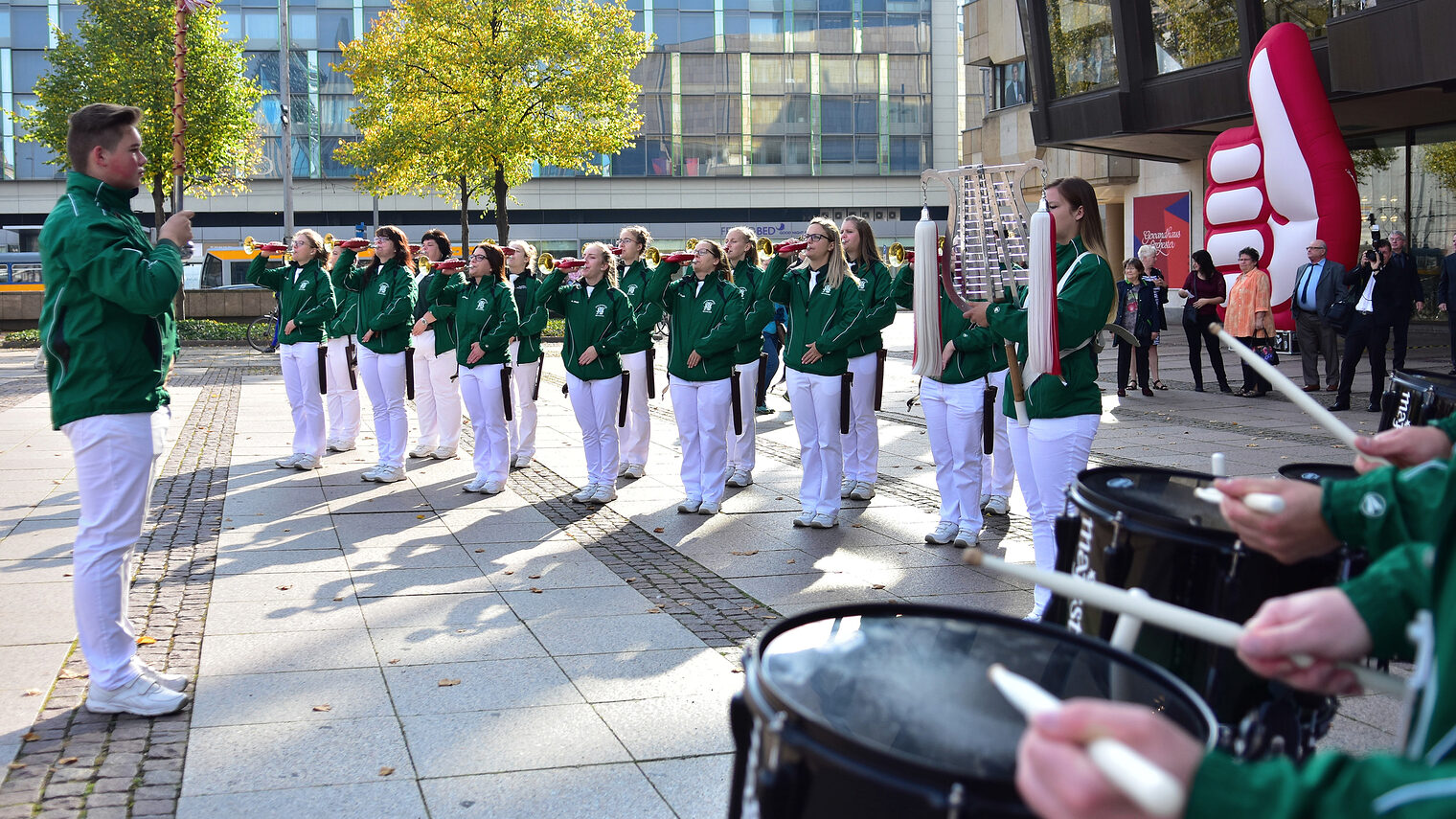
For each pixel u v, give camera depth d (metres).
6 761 3.77
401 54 27.03
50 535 7.09
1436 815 0.86
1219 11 18.73
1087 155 28.78
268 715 4.21
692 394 7.98
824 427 7.50
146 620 5.39
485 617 5.49
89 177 4.14
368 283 9.84
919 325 6.25
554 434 12.09
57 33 27.36
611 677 4.65
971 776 1.37
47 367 4.20
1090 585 1.44
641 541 7.20
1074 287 4.84
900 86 53.06
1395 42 14.51
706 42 52.19
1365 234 21.45
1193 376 15.88
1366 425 11.59
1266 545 1.70
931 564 6.61
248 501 8.39
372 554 6.79
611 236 53.31
